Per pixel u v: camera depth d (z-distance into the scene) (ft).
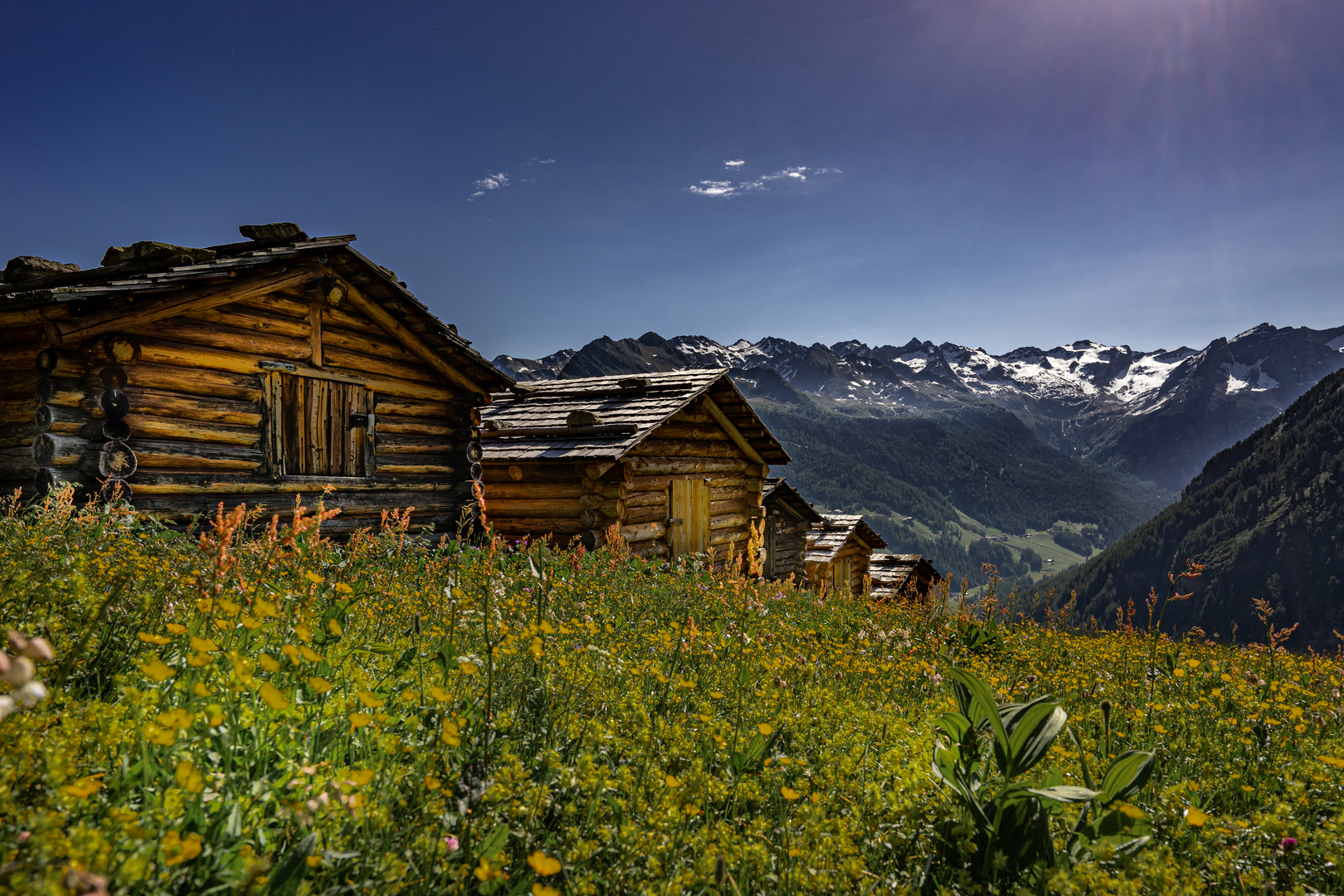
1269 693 17.21
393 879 5.41
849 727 11.76
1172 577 18.92
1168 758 11.76
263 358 31.55
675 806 7.70
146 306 26.76
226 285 29.48
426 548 25.79
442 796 6.95
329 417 34.63
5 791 4.99
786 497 75.36
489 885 5.93
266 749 7.22
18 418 26.91
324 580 13.26
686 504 53.11
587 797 7.83
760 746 9.73
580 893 5.98
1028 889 6.91
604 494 44.86
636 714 10.28
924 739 11.22
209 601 9.71
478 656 10.38
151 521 24.20
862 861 6.95
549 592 16.87
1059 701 8.45
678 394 49.83
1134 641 27.02
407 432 39.01
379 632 11.94
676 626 17.87
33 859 4.24
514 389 42.50
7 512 21.01
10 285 31.96
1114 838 7.52
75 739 6.00
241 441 30.66
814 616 27.94
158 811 5.42
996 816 7.84
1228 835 8.32
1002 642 24.70
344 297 35.09
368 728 8.03
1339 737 14.05
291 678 8.65
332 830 6.03
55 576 10.22
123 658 8.48
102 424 25.98
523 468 47.01
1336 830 8.13
